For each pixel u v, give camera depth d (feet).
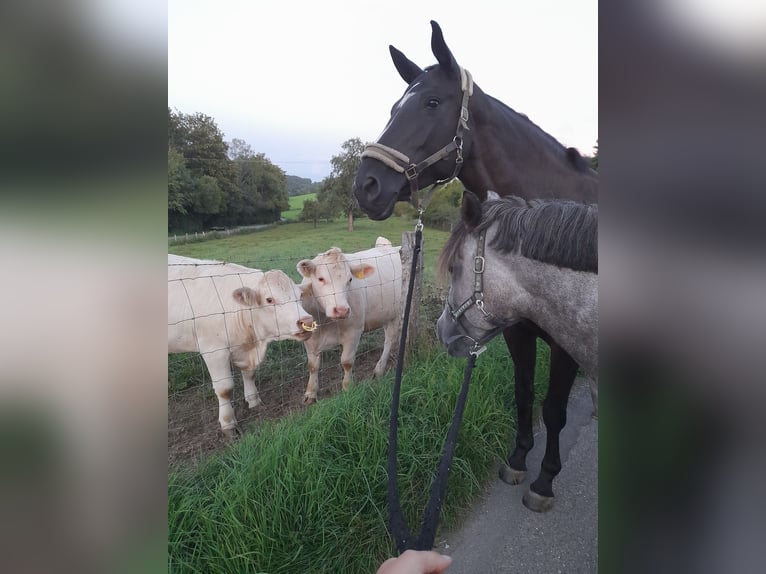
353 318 9.64
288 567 4.94
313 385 9.18
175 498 5.32
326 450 6.29
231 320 8.03
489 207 4.74
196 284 8.05
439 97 6.25
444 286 5.15
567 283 4.25
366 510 5.73
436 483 3.52
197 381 9.52
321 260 9.06
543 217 4.34
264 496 5.44
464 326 4.99
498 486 6.82
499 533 5.92
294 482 5.56
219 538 4.89
